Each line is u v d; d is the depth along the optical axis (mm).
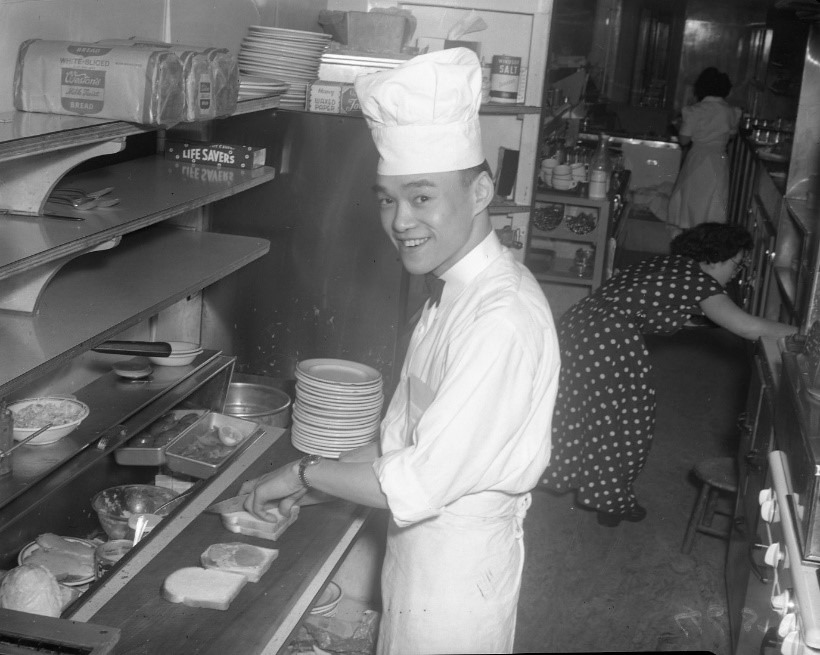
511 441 1739
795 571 1820
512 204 4188
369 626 2422
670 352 6223
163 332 3018
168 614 1800
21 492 1900
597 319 3617
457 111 1612
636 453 3699
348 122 2986
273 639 1766
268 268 3154
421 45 4238
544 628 3102
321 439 2531
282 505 2035
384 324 3109
